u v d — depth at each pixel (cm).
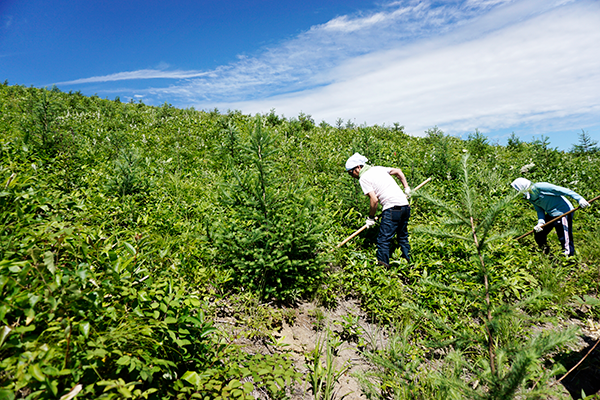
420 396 233
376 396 244
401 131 1578
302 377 251
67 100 1415
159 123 1281
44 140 573
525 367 134
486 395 155
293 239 327
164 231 392
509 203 161
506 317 163
